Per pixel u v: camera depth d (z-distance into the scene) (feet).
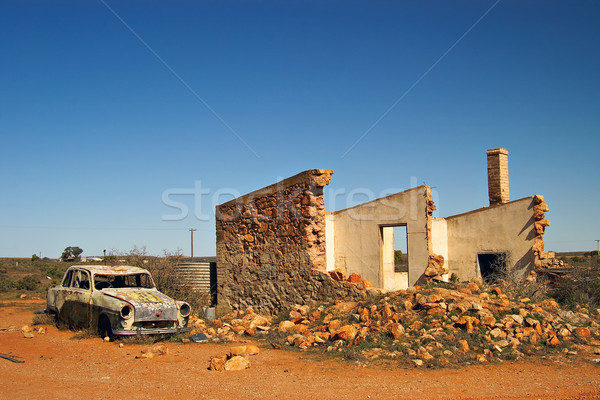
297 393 24.79
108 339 38.34
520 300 41.73
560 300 51.98
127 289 42.27
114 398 23.49
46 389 24.95
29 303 72.54
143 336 37.91
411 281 66.44
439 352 32.55
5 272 155.43
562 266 64.69
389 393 24.88
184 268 64.23
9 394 23.94
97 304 40.01
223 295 60.13
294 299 51.21
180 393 24.57
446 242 76.79
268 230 55.16
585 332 36.52
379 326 37.40
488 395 24.64
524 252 68.54
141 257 68.23
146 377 27.73
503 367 30.40
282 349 36.52
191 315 51.44
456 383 26.84
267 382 26.86
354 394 24.68
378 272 72.38
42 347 36.27
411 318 37.91
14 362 31.37
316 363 31.68
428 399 23.93
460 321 35.94
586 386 26.43
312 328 42.47
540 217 67.56
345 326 37.96
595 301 51.49
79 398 23.40
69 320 43.96
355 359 32.04
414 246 66.85
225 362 30.04
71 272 46.44
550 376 28.48
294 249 51.75
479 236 73.72
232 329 45.21
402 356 32.22
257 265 56.13
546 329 36.50
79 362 31.50
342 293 46.75
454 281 74.74
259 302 55.26
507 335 35.40
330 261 78.02
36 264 199.11
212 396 24.08
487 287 45.32
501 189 77.10
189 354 34.32
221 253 61.16
